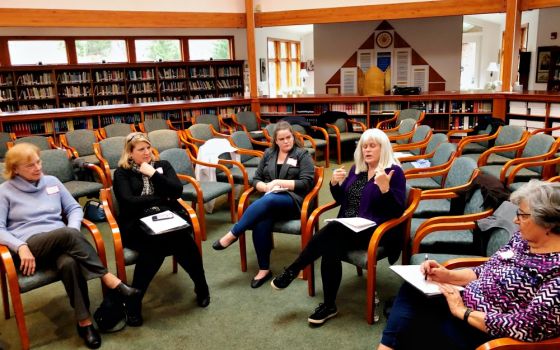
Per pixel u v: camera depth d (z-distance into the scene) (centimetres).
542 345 153
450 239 270
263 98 786
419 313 192
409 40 997
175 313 278
